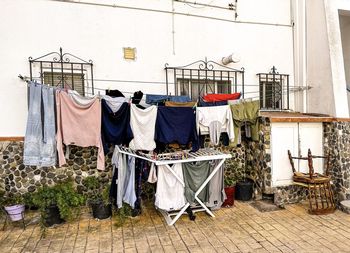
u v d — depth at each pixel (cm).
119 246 337
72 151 471
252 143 527
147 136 436
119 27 493
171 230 381
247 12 569
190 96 540
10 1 441
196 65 540
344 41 644
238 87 567
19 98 450
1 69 440
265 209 454
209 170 428
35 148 403
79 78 480
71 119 412
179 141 449
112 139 425
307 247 329
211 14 546
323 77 534
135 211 428
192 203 415
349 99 577
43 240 354
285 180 492
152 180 401
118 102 425
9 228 390
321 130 520
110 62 490
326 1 524
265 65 585
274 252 319
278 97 600
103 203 417
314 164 517
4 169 446
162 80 520
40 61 455
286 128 496
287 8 597
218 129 466
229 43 559
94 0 479
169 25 521
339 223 401
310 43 564
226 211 453
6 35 440
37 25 454
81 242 347
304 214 438
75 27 471
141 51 506
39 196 402
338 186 495
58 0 461
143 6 505
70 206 426
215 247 332
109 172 490
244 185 498
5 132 446
